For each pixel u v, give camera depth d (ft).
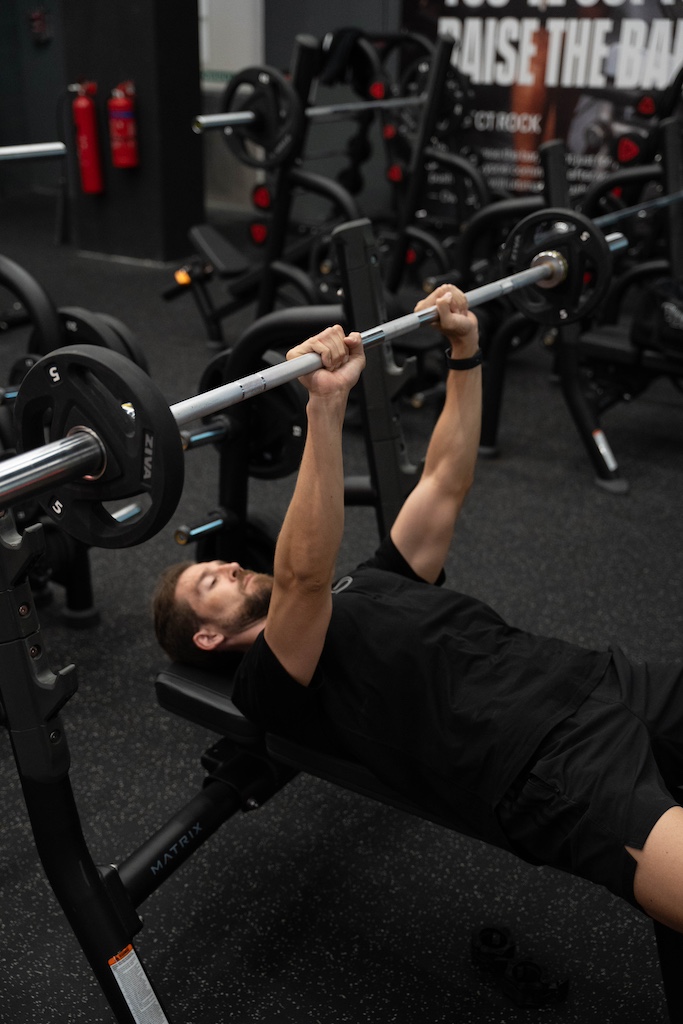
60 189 18.80
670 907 3.28
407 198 12.16
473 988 4.43
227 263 12.14
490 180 17.43
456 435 4.67
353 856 5.24
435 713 3.91
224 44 19.70
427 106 11.63
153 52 16.25
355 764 4.19
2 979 4.49
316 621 3.76
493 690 3.92
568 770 3.60
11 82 22.02
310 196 19.80
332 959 4.59
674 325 9.29
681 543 8.71
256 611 4.69
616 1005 4.35
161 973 4.49
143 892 4.36
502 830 3.76
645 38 15.21
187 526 5.99
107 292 16.02
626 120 15.83
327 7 17.84
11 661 3.42
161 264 17.88
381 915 4.85
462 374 4.69
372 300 5.80
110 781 5.73
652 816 3.36
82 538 3.23
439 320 4.50
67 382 3.00
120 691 6.53
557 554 8.46
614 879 3.40
